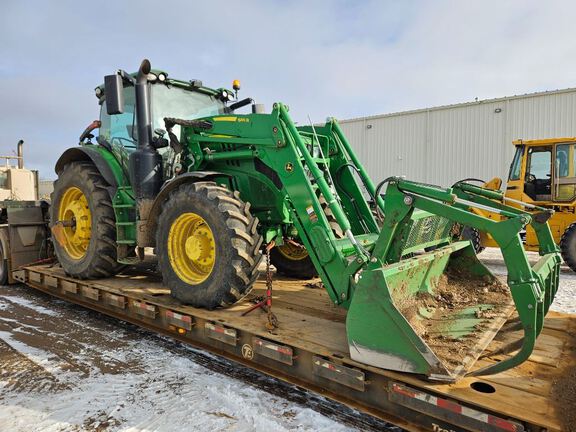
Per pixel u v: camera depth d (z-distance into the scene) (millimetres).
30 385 2918
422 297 2996
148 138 4113
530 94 13438
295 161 3125
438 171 15250
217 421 2439
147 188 4023
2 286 6273
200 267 3660
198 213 3402
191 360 3344
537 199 7660
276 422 2428
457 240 3746
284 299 3748
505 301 3066
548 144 7492
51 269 5422
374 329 2217
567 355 2508
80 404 2650
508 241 2016
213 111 5070
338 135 4070
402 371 2145
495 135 14102
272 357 2682
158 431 2350
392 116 16188
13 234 6125
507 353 2545
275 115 3256
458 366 2121
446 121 15023
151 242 3967
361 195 3928
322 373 2422
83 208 4867
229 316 3189
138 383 2932
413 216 2803
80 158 5133
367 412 2266
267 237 3887
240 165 3789
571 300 5281
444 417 1981
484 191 3312
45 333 4027
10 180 9641
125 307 3898
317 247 2936
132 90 4543
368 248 3199
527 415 1799
